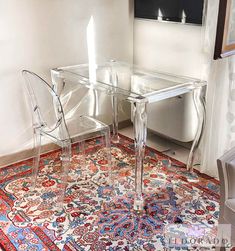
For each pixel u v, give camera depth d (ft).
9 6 8.52
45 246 6.63
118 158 10.00
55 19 9.39
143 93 7.46
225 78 8.02
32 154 10.01
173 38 9.86
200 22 8.93
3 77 8.94
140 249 6.54
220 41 7.30
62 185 8.02
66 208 7.76
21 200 8.05
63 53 9.84
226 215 5.50
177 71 10.02
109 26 10.55
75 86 10.24
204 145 8.88
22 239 6.81
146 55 10.94
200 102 8.39
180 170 9.32
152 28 10.45
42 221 7.34
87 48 10.29
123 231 7.03
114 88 7.87
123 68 9.53
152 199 8.07
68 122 9.00
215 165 8.82
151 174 9.14
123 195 8.27
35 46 9.25
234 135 8.22
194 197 8.13
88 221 7.34
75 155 10.12
